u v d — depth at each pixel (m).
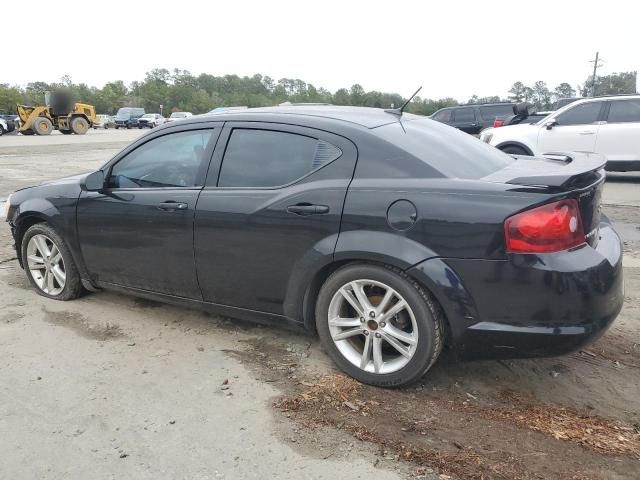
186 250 3.80
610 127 11.23
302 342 3.92
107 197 4.17
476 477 2.53
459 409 3.10
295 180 3.42
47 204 4.49
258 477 2.54
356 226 3.15
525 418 3.02
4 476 2.55
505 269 2.84
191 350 3.80
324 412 3.05
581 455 2.70
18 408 3.08
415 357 3.12
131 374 3.46
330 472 2.57
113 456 2.69
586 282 2.80
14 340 3.93
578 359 3.72
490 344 2.96
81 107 38.44
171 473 2.57
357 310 3.27
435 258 2.96
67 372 3.48
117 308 4.52
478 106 18.23
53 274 4.67
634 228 7.66
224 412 3.05
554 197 2.80
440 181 3.05
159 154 4.02
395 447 2.75
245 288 3.64
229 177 3.69
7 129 37.38
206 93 113.81
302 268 3.35
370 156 3.24
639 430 2.93
